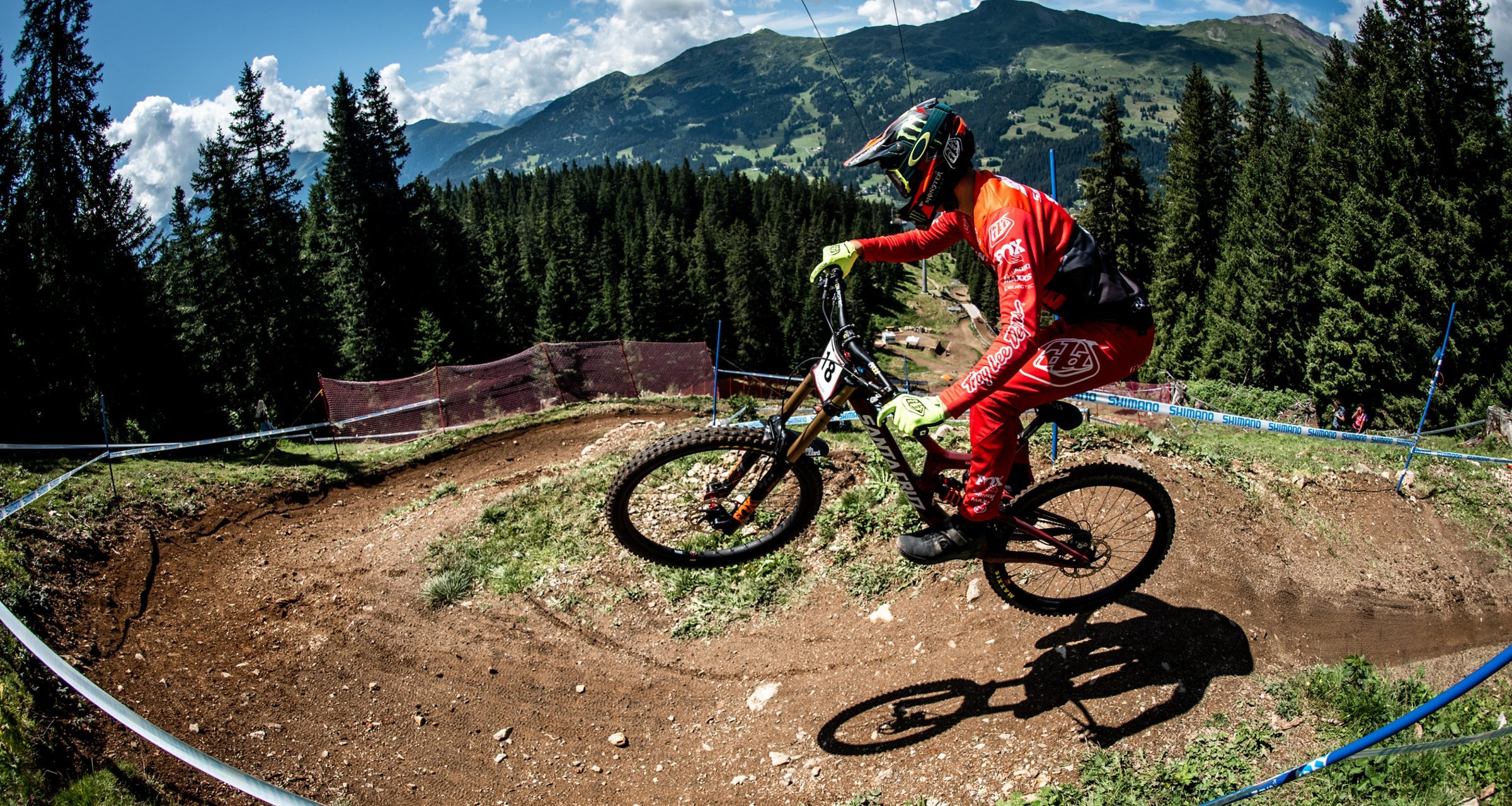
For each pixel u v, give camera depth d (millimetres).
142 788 4930
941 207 3699
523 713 6016
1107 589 4824
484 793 5352
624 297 73438
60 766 4898
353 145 46219
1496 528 7633
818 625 6426
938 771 4910
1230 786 4449
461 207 137500
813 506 4105
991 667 5523
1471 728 4938
